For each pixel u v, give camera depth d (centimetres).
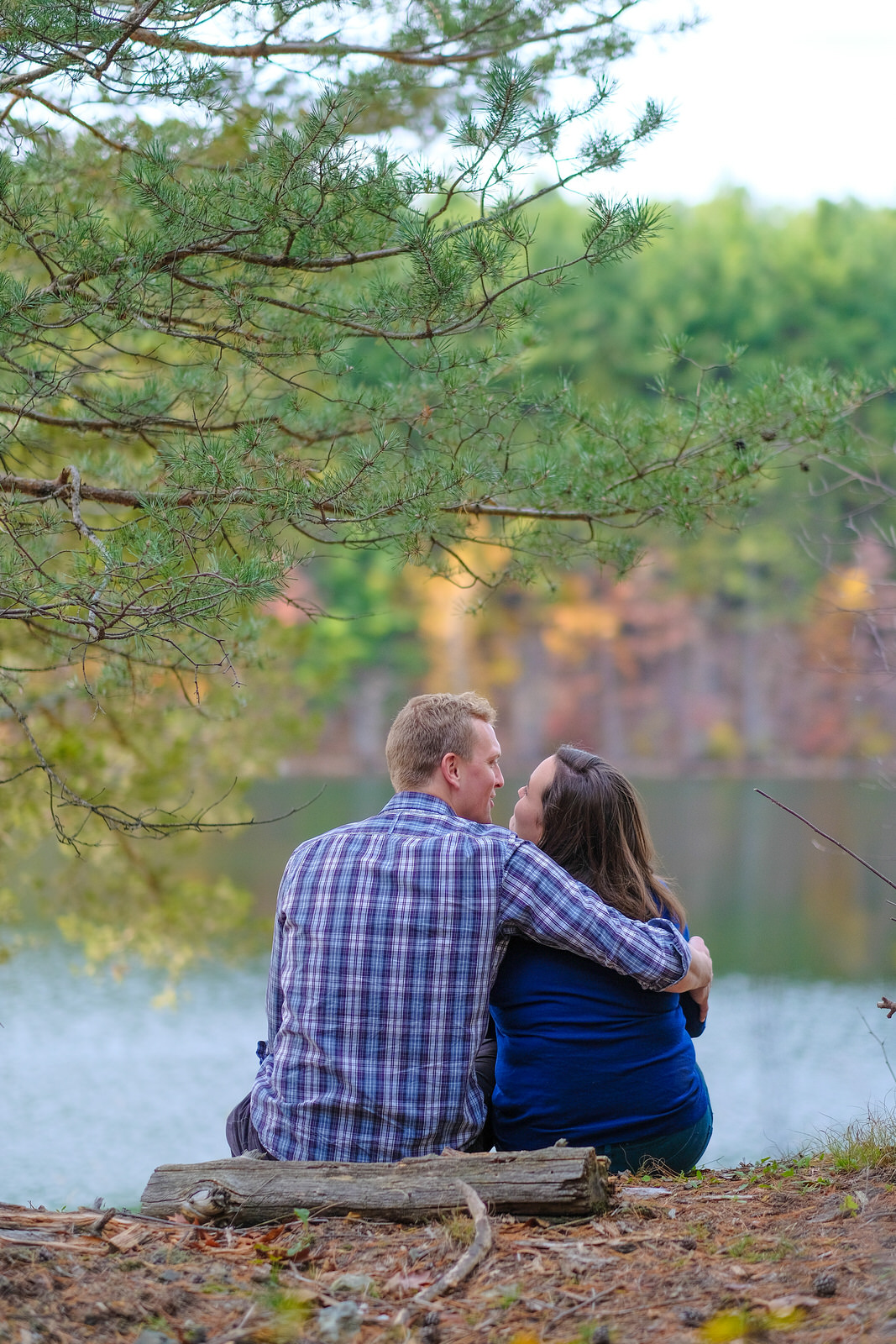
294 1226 388
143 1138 1364
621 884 475
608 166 541
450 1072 418
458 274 555
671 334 691
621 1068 446
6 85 554
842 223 6731
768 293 6406
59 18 526
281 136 539
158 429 712
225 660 614
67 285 561
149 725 1227
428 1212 386
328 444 734
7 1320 308
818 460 693
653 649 7531
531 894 431
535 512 672
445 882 424
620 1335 308
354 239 566
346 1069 416
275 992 456
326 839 446
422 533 622
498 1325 319
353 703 7638
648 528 738
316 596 7562
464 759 459
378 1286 344
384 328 612
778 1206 410
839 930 2719
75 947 2448
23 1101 1504
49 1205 1117
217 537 574
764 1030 1670
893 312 6212
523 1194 387
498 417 665
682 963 440
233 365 724
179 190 553
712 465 660
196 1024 1975
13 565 516
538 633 7850
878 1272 332
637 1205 404
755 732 6944
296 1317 321
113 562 493
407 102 662
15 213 539
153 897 1318
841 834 3559
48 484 619
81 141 647
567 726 7738
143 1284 339
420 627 7769
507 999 451
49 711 1152
